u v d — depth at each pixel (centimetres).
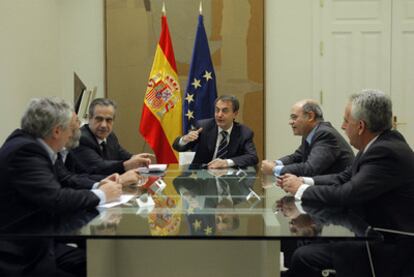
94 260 162
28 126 190
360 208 188
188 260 185
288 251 243
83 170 296
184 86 498
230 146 350
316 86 506
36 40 429
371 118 196
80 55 504
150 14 496
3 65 357
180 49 498
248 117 503
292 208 180
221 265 185
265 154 505
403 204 187
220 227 149
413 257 180
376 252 182
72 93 505
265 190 222
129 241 185
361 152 205
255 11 497
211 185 237
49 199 173
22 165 176
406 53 504
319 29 504
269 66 506
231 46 500
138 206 183
